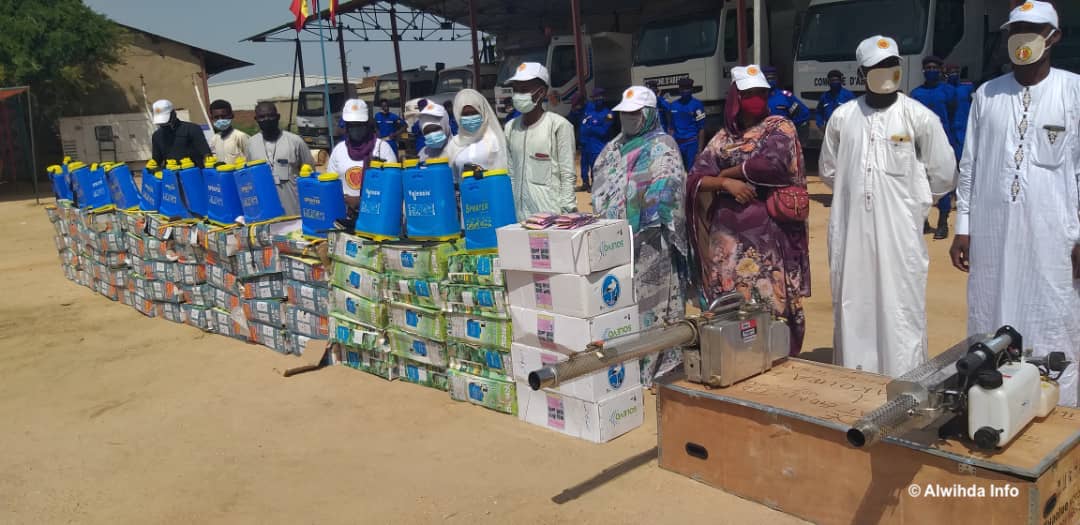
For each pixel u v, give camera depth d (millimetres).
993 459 2959
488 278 4977
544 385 3281
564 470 4277
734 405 3730
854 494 3357
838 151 4613
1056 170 3830
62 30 24609
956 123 10125
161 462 4746
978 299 4160
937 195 4402
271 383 5992
